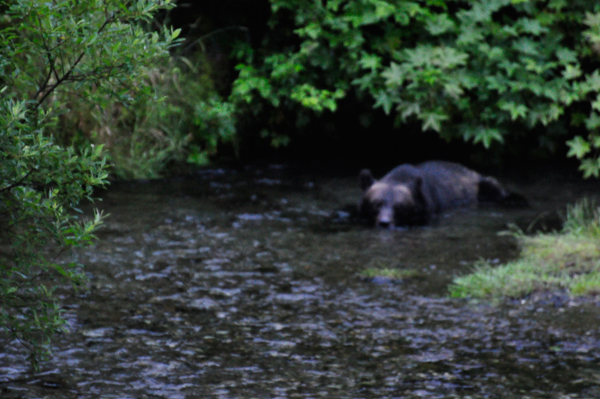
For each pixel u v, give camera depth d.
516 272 8.52
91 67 4.58
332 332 6.89
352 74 15.07
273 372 5.95
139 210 11.47
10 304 4.70
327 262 9.25
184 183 13.43
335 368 6.05
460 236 10.62
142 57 4.53
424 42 15.03
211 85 15.66
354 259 9.41
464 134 14.45
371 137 16.92
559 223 11.08
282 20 16.16
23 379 5.60
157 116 14.48
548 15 14.73
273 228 10.84
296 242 10.16
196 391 5.55
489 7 14.62
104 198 12.12
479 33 14.44
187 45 16.09
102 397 5.38
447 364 6.15
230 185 13.41
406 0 14.87
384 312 7.46
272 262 9.20
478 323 7.14
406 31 15.07
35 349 4.80
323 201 12.54
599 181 13.73
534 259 9.15
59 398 5.32
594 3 14.60
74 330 6.69
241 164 15.10
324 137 16.72
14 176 4.16
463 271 8.89
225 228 10.70
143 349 6.35
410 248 9.98
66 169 4.30
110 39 4.46
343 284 8.39
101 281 8.18
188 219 11.08
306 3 15.13
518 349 6.48
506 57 14.62
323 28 15.22
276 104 15.02
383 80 14.71
